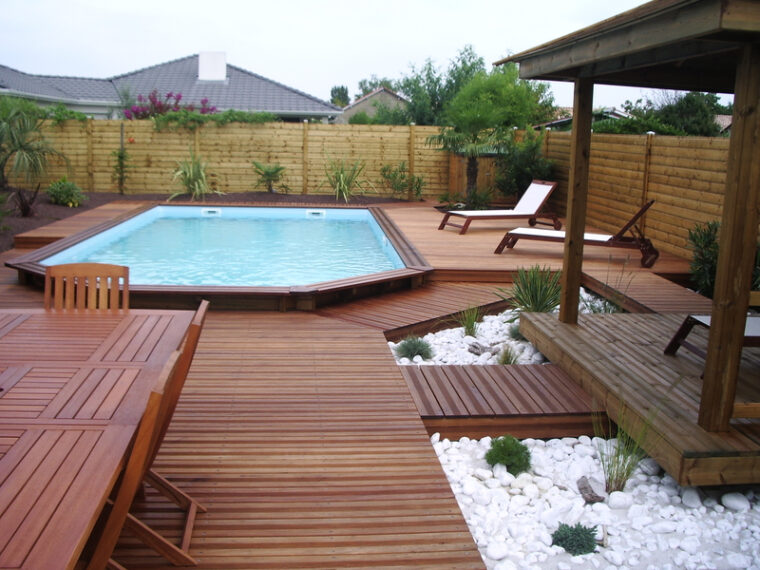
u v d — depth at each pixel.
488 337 6.06
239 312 6.46
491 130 14.39
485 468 3.71
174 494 2.91
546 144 14.27
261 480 3.25
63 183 13.27
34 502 1.76
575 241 5.26
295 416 4.02
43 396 2.50
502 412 4.02
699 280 7.24
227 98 24.69
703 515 3.25
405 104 28.61
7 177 13.82
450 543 2.78
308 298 6.51
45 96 20.84
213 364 4.92
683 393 3.95
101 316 3.67
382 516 2.96
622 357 4.59
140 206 13.69
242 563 2.61
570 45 4.32
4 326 3.42
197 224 12.95
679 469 3.23
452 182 15.62
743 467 3.24
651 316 5.73
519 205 11.61
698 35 2.97
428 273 7.80
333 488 3.19
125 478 2.00
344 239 11.58
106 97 24.48
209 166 15.71
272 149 15.70
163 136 15.43
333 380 4.63
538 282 6.39
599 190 11.38
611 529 3.11
